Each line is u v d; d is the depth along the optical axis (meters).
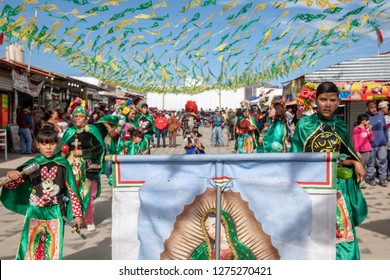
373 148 9.23
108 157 2.66
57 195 3.58
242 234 2.55
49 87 20.41
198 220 2.59
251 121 10.68
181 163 2.61
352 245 3.37
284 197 2.52
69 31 3.19
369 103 9.30
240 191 2.55
